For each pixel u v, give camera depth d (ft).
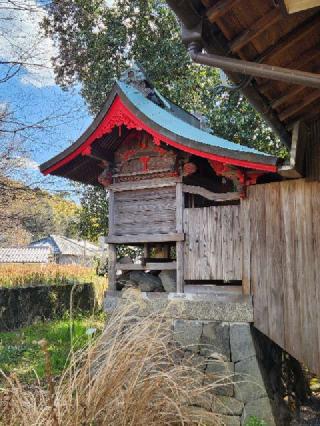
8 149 21.08
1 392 9.07
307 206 14.85
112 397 8.36
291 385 18.92
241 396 14.70
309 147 15.05
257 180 16.83
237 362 15.12
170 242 18.57
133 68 21.65
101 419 8.14
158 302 16.74
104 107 17.07
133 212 18.42
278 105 13.69
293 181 15.26
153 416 8.54
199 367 15.43
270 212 15.57
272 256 15.34
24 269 44.39
